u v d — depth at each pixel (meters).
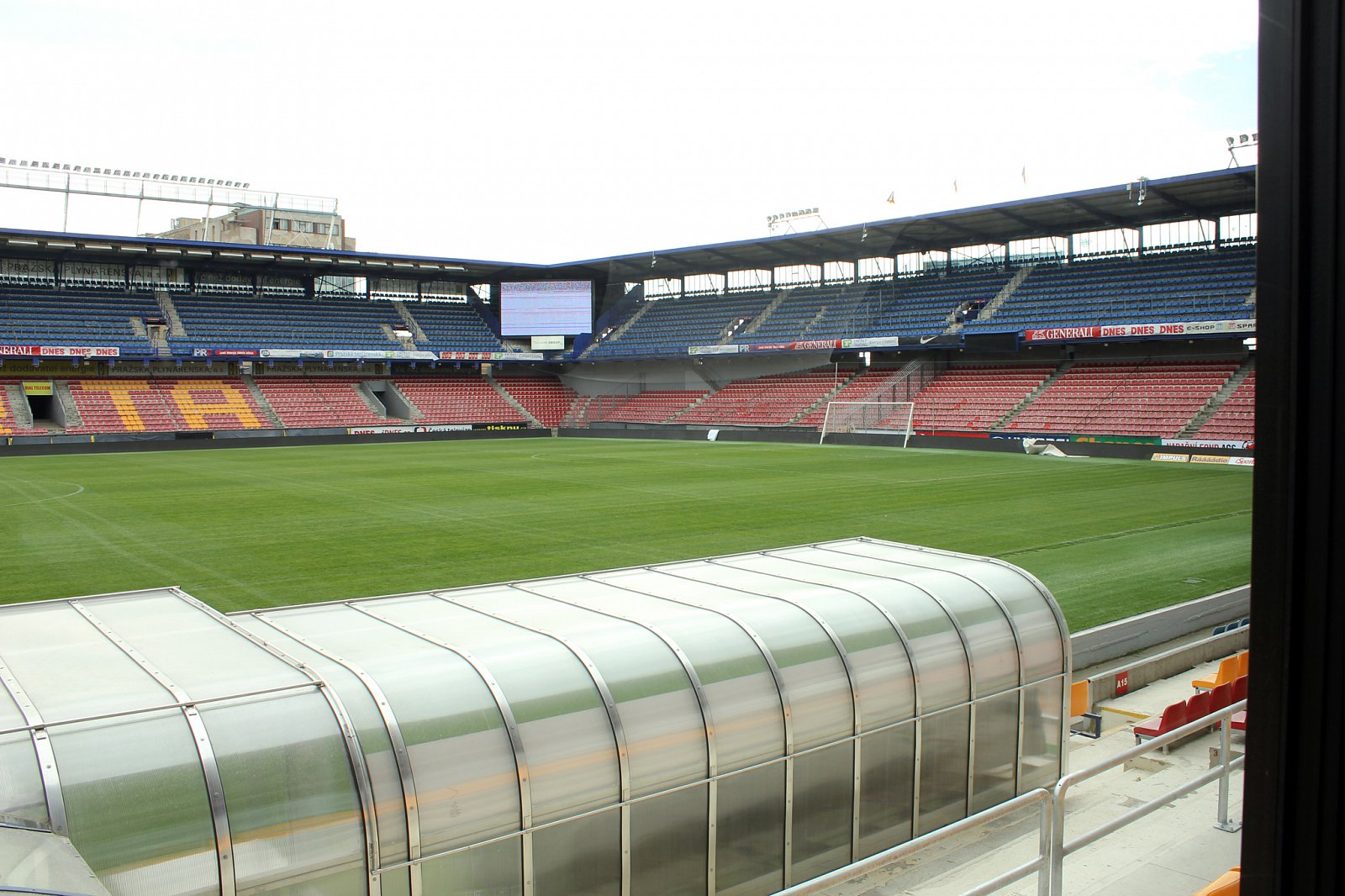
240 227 92.12
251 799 6.13
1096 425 52.78
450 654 7.80
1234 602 18.41
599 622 8.84
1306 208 3.39
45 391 62.00
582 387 81.56
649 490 35.97
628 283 81.94
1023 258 66.62
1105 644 15.20
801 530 26.73
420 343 75.06
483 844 6.91
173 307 69.62
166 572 20.91
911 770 9.40
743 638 8.73
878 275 72.50
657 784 7.75
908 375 66.06
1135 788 10.11
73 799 5.63
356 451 56.88
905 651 9.41
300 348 69.25
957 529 26.77
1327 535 3.42
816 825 8.75
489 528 26.98
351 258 67.75
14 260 66.44
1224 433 48.25
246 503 32.28
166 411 63.00
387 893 6.56
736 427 67.56
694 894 8.02
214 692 6.68
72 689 6.69
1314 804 3.53
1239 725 11.29
